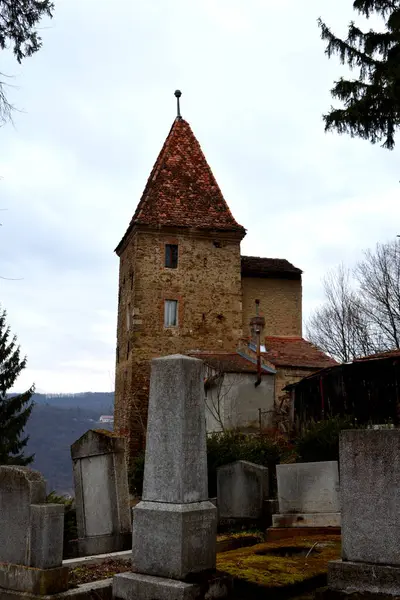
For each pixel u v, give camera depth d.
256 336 28.52
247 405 25.70
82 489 10.09
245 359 28.27
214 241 31.56
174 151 33.94
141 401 28.84
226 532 11.29
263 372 26.22
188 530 6.32
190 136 34.88
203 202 32.31
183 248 31.03
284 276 32.50
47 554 6.59
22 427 26.86
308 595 6.23
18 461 24.86
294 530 9.88
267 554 8.16
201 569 6.39
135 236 30.59
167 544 6.32
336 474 10.06
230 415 25.31
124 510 9.45
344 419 17.00
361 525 5.68
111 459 9.61
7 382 27.25
